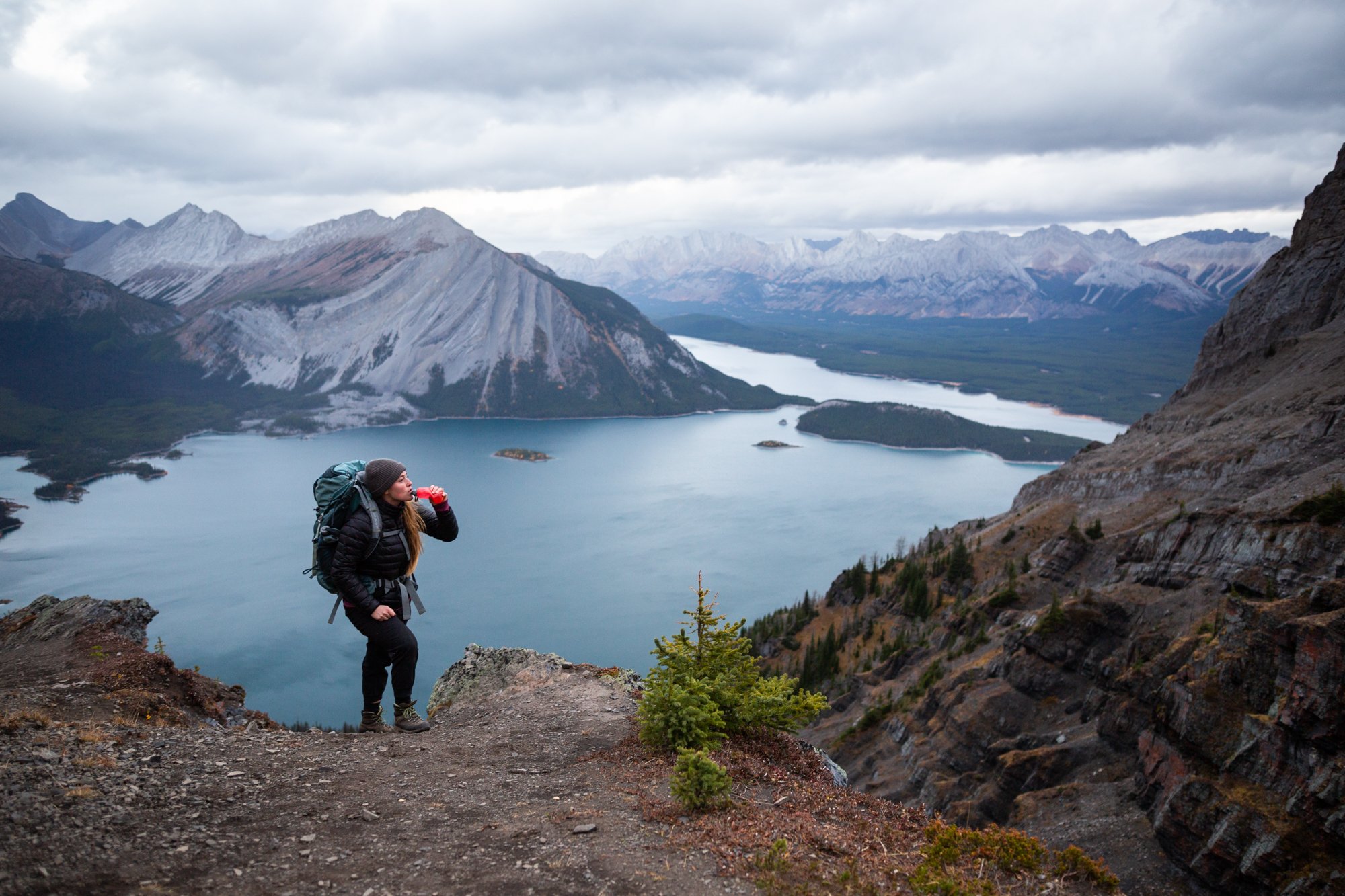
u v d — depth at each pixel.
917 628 140.75
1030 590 110.06
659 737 10.38
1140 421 187.00
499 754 10.47
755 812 8.31
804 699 11.20
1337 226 176.75
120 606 16.55
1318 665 30.16
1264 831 28.97
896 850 8.02
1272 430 123.12
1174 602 67.19
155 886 5.91
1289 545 60.91
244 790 8.03
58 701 11.57
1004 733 65.81
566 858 6.89
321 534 10.39
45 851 6.10
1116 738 49.56
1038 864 7.85
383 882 6.32
